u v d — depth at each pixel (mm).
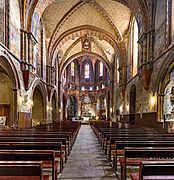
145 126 19484
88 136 17250
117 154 6695
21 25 18531
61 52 38688
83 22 29891
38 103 27688
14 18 16828
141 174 3033
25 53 18766
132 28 26531
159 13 16953
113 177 5781
